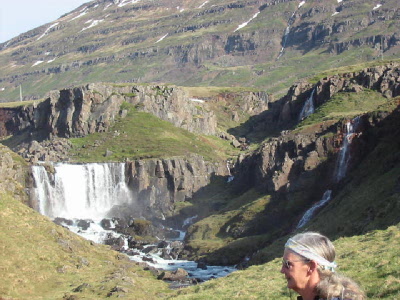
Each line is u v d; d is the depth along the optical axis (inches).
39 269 2450.8
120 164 6451.8
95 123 7844.5
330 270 288.7
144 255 4424.2
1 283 2153.1
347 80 6717.5
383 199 2822.3
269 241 4065.0
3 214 2896.2
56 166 6117.1
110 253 3442.4
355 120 4670.3
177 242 4822.8
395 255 1282.0
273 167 5241.1
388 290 995.9
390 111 4384.8
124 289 2261.3
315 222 3481.8
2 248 2479.1
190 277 3314.5
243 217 4704.7
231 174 7032.5
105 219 5551.2
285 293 1291.8
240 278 1699.1
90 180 6284.5
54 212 5880.9
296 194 4655.5
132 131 7672.2
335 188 4143.7
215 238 4677.7
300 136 5132.9
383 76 6299.2
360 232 2529.5
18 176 5521.7
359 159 4409.5
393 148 3796.8
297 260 288.7
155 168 6417.3
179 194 6338.6
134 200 6274.6
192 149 7391.7
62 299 2107.5
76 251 3021.7
